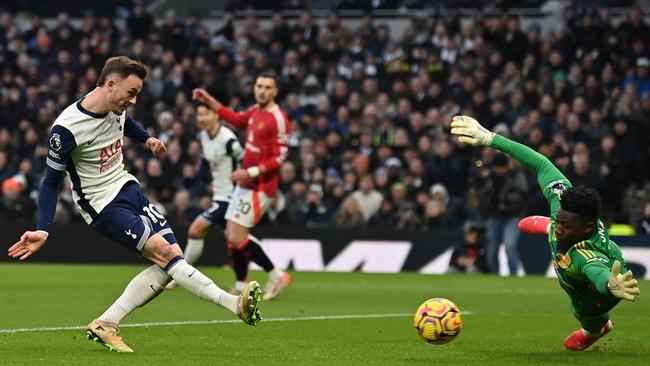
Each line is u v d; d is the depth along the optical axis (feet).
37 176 125.59
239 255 71.87
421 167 113.19
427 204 107.24
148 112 132.67
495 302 70.74
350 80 135.13
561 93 122.42
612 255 38.81
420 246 104.53
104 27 151.53
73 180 40.73
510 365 38.91
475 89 124.26
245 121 73.10
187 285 39.83
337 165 119.65
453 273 102.58
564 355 42.14
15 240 112.98
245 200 70.23
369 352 42.63
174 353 41.01
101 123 39.96
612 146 111.86
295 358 40.19
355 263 106.32
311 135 124.36
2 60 145.38
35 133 129.59
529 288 83.30
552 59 128.77
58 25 159.43
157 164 118.32
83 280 86.99
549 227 40.32
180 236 108.68
